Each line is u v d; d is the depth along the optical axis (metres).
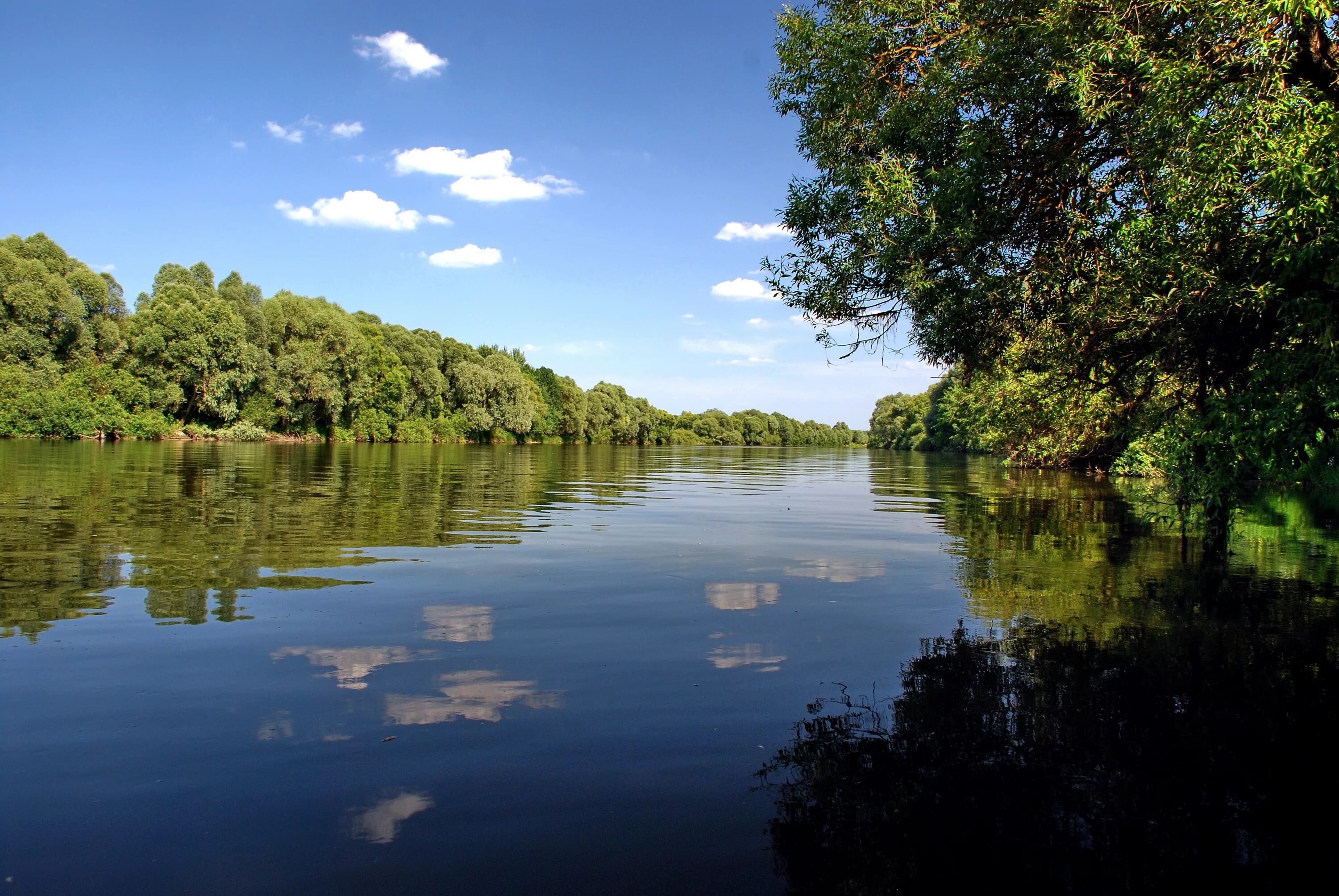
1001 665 5.80
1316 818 3.66
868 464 51.16
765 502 19.86
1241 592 8.45
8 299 46.50
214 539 10.91
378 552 10.28
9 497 15.34
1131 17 6.43
